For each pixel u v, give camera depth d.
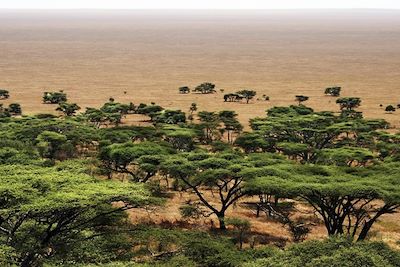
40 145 63.12
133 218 43.97
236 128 89.12
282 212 45.72
